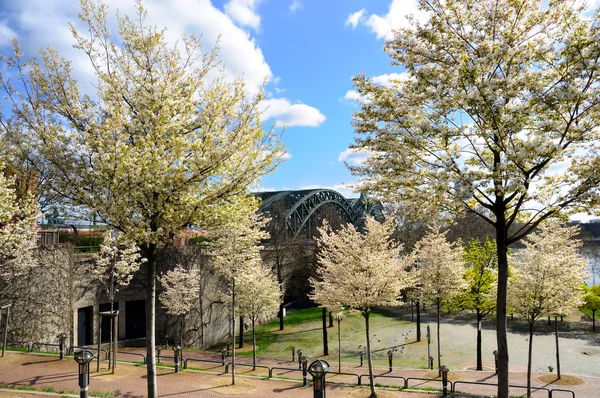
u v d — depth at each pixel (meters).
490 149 11.74
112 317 19.89
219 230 13.55
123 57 12.13
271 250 46.41
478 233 58.50
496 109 10.44
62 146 11.09
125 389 16.91
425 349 33.69
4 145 11.70
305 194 89.19
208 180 12.80
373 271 18.62
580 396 20.69
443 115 11.86
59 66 11.27
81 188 11.21
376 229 20.53
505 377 11.05
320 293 24.61
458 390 21.23
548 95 10.19
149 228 11.42
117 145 10.47
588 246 63.25
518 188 10.45
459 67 10.88
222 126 12.39
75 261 28.55
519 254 24.14
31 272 24.45
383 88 12.70
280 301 41.28
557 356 24.23
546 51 10.64
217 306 38.22
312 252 49.25
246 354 33.12
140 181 10.94
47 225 28.81
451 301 28.34
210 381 19.45
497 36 11.76
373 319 47.59
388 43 12.47
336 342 37.22
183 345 33.81
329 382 21.53
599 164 10.40
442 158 12.02
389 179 12.48
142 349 29.97
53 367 18.88
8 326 23.19
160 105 11.48
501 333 11.29
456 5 11.70
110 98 11.83
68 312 26.78
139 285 32.81
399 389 19.31
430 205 12.11
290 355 32.97
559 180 11.55
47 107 11.19
